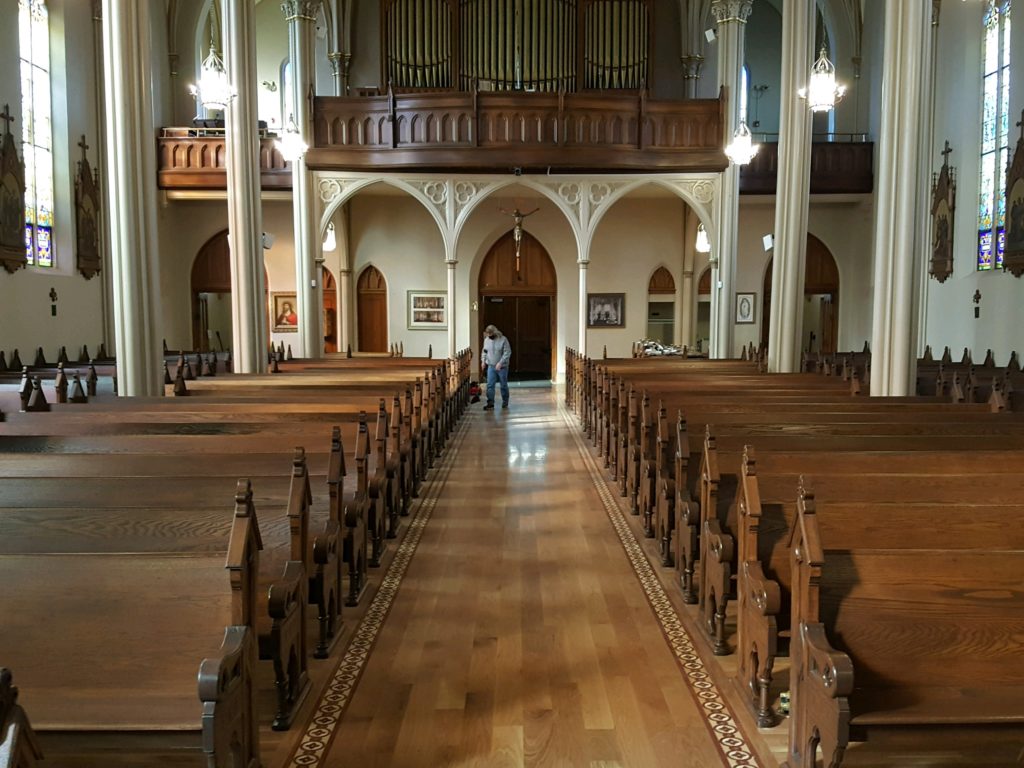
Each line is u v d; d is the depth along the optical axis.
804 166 12.95
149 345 8.41
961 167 16.45
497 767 3.44
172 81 19.89
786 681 4.18
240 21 11.93
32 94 14.84
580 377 14.56
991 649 2.81
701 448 5.62
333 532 4.68
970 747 2.76
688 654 4.57
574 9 20.95
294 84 16.69
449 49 20.94
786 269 13.14
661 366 13.16
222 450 5.46
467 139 16.67
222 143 18.44
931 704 2.72
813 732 2.87
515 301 23.58
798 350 13.17
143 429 6.10
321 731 3.72
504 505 8.09
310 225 16.88
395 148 16.75
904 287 8.46
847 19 20.25
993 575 2.85
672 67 21.52
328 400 7.66
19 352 14.02
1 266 13.37
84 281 16.42
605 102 16.80
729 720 3.83
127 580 2.90
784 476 4.07
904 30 8.29
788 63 12.93
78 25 16.09
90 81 16.62
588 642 4.75
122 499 3.91
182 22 19.84
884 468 4.56
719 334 17.27
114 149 8.12
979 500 4.05
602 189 17.45
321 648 4.50
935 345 17.69
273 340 21.45
